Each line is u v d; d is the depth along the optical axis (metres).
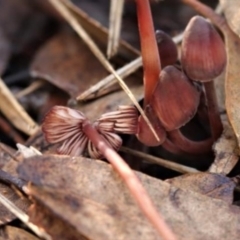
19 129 0.28
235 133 0.24
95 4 0.33
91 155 0.24
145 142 0.24
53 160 0.22
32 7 0.33
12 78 0.31
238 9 0.26
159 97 0.23
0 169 0.24
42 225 0.22
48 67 0.29
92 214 0.22
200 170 0.26
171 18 0.32
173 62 0.24
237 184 0.24
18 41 0.32
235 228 0.22
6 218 0.23
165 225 0.21
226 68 0.25
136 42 0.32
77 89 0.28
